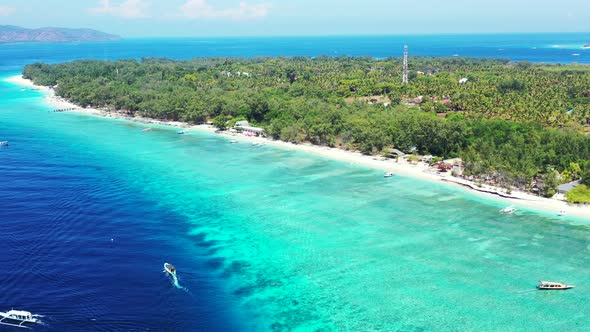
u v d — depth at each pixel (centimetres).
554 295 9538
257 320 8681
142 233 11869
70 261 10175
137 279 9675
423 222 12950
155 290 9338
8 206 12962
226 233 12144
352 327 8556
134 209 13438
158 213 13250
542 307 9162
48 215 12544
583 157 15988
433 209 13838
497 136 17988
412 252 11269
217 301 9162
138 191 14950
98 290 9175
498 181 15438
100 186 15238
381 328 8538
